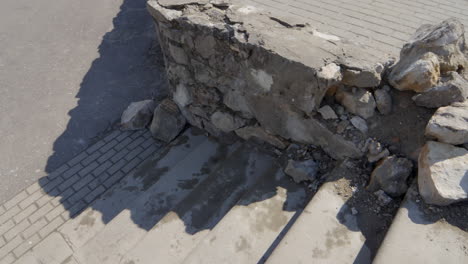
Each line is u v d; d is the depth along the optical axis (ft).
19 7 26.86
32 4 27.20
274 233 8.75
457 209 7.63
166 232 9.86
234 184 10.91
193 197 10.61
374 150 9.05
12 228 12.89
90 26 24.73
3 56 22.04
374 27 15.89
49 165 15.31
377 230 8.00
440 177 7.70
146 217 11.11
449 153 8.00
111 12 26.14
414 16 16.56
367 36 15.34
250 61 10.03
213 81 11.92
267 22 10.64
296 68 9.02
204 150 13.05
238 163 11.51
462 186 7.57
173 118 14.56
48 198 13.94
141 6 26.73
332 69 8.77
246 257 8.27
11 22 25.22
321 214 8.32
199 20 10.80
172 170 12.34
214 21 10.81
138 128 16.52
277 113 10.66
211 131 13.78
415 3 17.54
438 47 9.10
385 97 9.16
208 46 10.95
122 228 10.89
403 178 8.53
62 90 19.43
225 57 10.77
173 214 10.23
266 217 9.13
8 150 16.02
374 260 6.93
